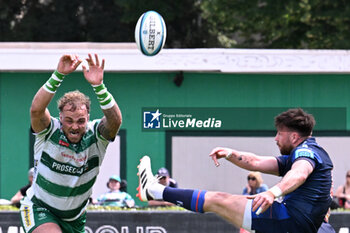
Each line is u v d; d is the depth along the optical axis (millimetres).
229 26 79250
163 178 35656
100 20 86750
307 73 48156
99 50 45531
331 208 31750
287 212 18594
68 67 17781
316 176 18609
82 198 19219
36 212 19000
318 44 75500
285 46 79562
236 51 46000
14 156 47344
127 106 47656
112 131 18656
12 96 47344
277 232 18688
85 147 18609
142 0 81812
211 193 19453
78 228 19969
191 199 19453
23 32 85875
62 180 18609
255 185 36500
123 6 82250
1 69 45375
